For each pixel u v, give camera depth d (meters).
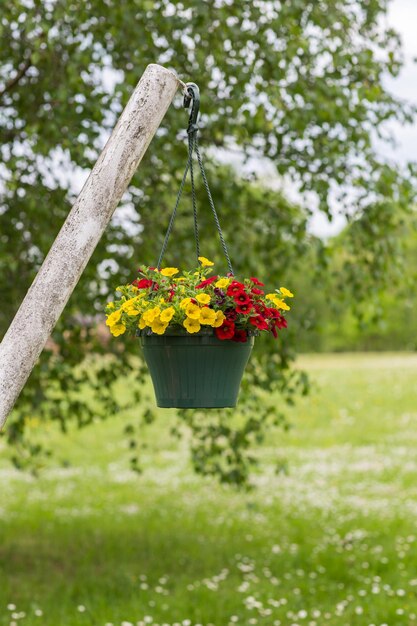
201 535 9.41
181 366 3.10
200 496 12.03
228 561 8.16
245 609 6.39
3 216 6.80
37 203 6.17
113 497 12.12
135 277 6.65
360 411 20.02
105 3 6.04
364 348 45.47
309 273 7.05
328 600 6.70
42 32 5.71
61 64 6.07
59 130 5.93
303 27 6.18
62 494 12.45
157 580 7.42
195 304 2.99
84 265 2.86
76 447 16.77
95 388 7.33
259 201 7.02
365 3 6.52
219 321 3.01
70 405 7.33
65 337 6.86
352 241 6.71
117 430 18.16
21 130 6.54
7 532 9.68
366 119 6.50
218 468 7.42
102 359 7.30
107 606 6.52
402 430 18.22
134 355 7.22
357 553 8.16
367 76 6.33
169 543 8.91
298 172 6.48
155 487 12.91
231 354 3.11
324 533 9.27
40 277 2.81
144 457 15.92
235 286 3.07
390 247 6.66
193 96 3.17
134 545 8.85
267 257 6.99
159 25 6.00
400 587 6.97
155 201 6.62
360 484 12.46
